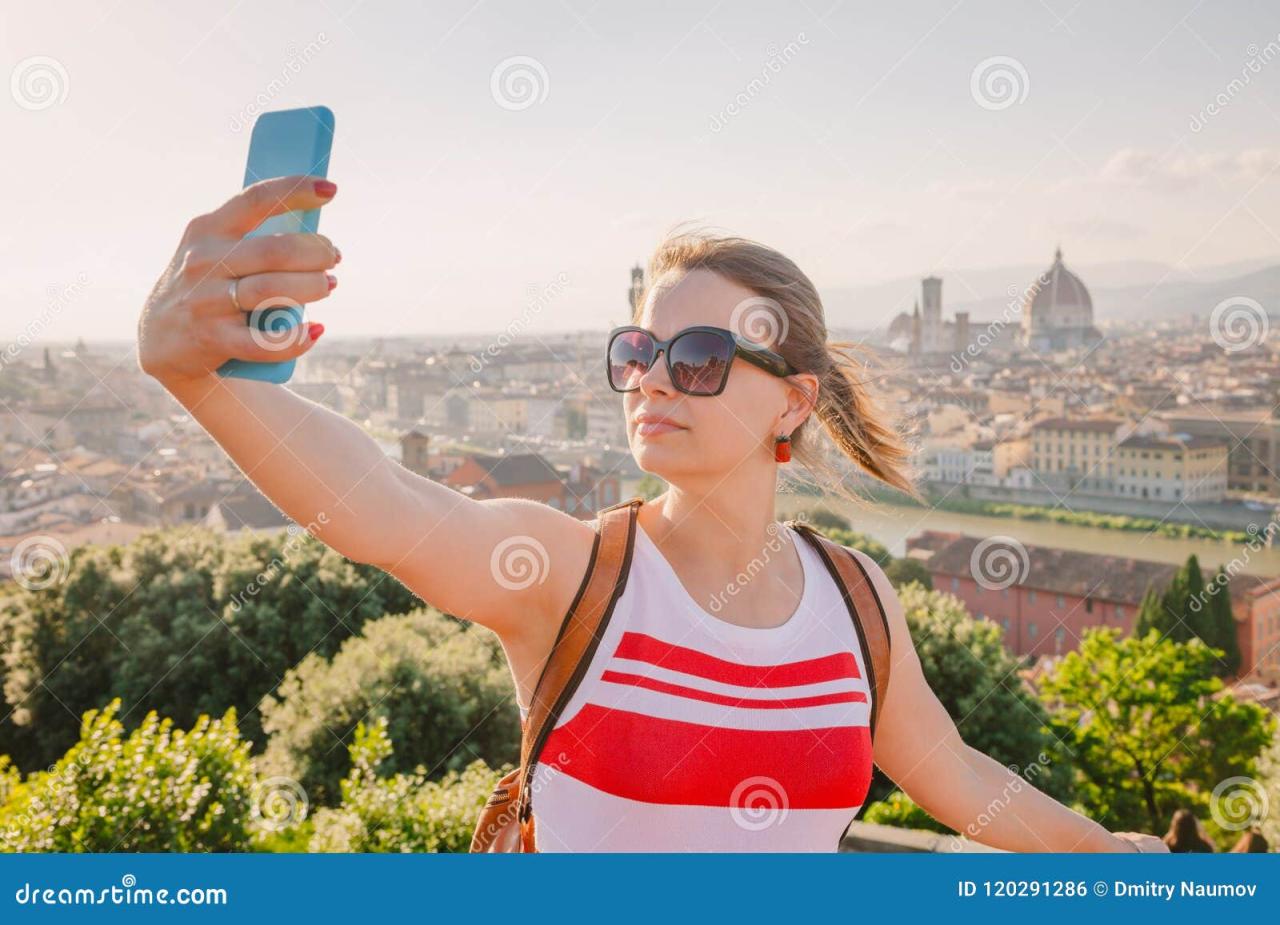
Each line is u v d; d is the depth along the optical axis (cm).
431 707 1802
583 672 106
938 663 1611
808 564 128
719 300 118
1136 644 1688
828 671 116
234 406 80
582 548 113
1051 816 143
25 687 2536
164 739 537
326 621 2388
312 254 71
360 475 92
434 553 98
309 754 1769
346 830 538
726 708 108
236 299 71
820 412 142
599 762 105
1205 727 1623
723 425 115
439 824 546
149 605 2459
